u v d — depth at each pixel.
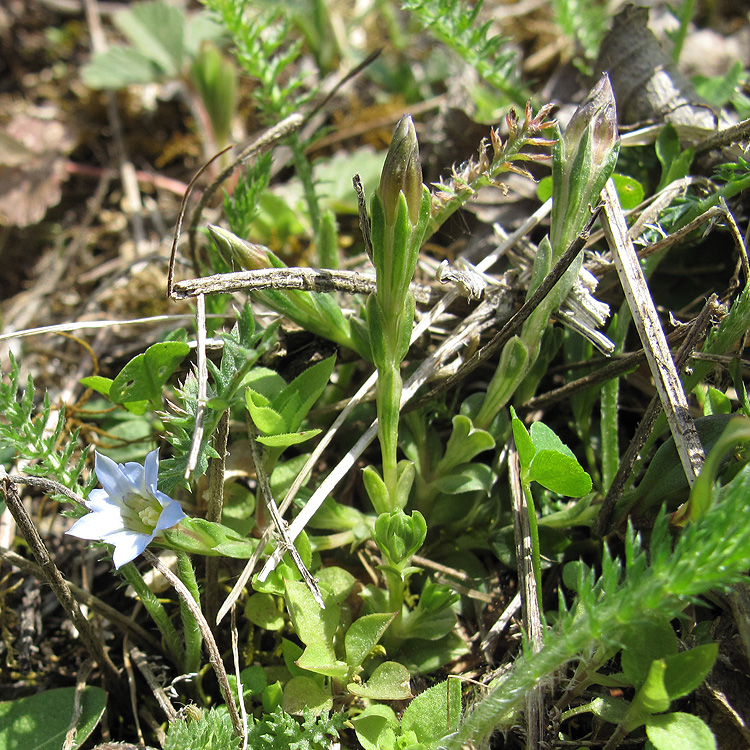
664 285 0.14
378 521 0.10
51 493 0.10
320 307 0.11
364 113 0.20
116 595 0.13
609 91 0.10
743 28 0.20
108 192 0.21
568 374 0.12
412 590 0.12
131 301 0.16
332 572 0.11
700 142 0.13
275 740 0.10
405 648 0.11
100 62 0.21
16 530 0.13
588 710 0.09
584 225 0.10
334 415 0.13
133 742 0.11
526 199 0.15
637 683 0.09
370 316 0.09
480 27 0.15
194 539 0.10
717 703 0.09
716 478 0.10
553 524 0.11
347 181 0.18
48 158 0.21
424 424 0.12
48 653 0.12
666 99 0.14
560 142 0.10
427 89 0.20
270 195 0.17
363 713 0.09
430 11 0.15
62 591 0.10
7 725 0.10
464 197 0.11
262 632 0.12
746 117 0.14
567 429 0.13
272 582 0.10
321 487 0.11
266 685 0.10
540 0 0.22
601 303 0.11
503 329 0.11
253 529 0.12
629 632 0.09
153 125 0.22
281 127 0.13
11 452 0.14
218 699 0.11
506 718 0.09
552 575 0.11
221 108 0.19
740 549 0.07
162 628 0.11
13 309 0.18
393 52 0.22
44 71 0.23
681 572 0.07
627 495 0.11
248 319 0.09
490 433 0.12
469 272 0.12
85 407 0.14
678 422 0.10
